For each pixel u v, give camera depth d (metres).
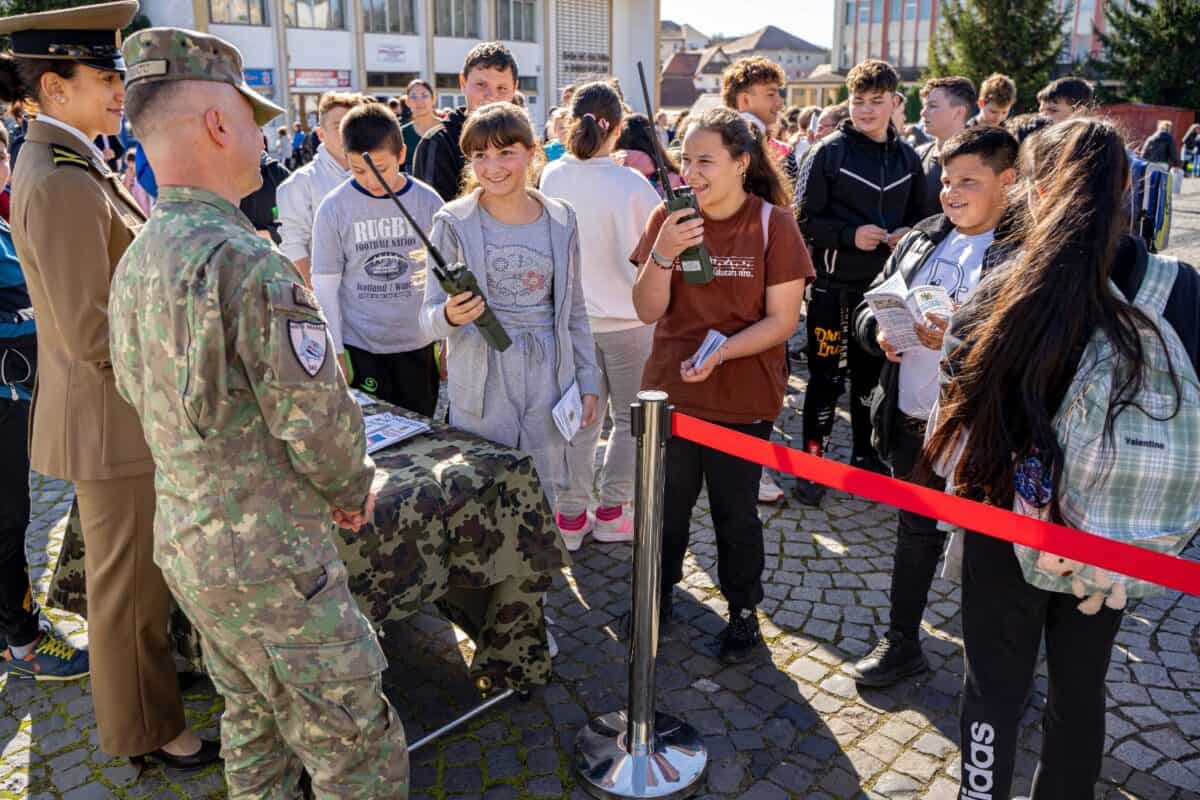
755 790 2.50
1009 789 2.04
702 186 2.81
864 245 4.01
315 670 1.77
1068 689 1.94
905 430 2.93
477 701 2.89
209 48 1.69
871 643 3.19
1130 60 36.66
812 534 4.02
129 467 2.28
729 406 2.91
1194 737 2.69
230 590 1.70
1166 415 1.67
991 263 2.56
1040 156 1.81
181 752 2.57
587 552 3.90
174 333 1.61
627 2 32.16
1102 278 1.69
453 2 28.25
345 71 26.58
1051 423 1.73
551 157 5.55
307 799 2.34
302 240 4.11
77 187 2.14
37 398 2.36
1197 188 19.56
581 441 3.77
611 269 3.59
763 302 2.92
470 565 2.51
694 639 3.23
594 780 2.49
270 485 1.69
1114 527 1.70
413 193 3.54
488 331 2.74
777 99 4.89
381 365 3.65
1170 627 3.27
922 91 4.45
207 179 1.71
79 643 3.20
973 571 1.96
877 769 2.57
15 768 2.60
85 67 2.24
